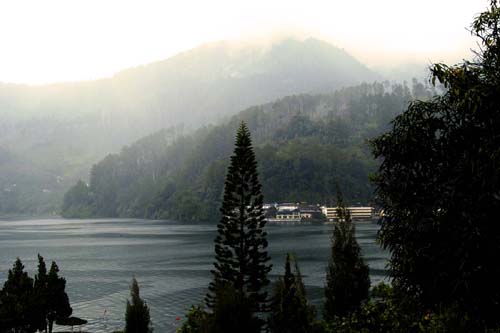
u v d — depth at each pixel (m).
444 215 15.66
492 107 14.67
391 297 24.64
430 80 16.44
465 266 14.91
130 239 184.75
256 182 39.53
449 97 16.36
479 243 14.45
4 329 52.00
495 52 15.38
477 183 14.88
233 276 38.84
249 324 24.22
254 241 39.28
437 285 16.27
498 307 15.16
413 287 17.62
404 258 16.98
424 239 16.44
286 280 26.48
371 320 25.19
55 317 59.06
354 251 32.75
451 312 17.20
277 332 25.84
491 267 14.63
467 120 15.86
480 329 16.59
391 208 17.73
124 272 102.12
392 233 17.64
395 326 23.08
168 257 127.19
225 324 24.14
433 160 16.59
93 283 89.06
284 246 141.50
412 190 16.97
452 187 15.54
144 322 39.75
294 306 25.72
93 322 61.62
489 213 14.54
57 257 132.50
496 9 15.34
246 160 39.31
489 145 14.38
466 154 15.48
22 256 136.25
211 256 127.19
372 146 18.30
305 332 25.62
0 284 90.69
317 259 111.75
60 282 59.19
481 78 15.45
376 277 82.31
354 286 32.16
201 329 25.19
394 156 17.28
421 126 16.61
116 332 54.41
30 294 54.56
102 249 151.25
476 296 15.27
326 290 33.25
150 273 99.81
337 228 33.12
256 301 38.62
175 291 79.19
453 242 15.36
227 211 39.34
